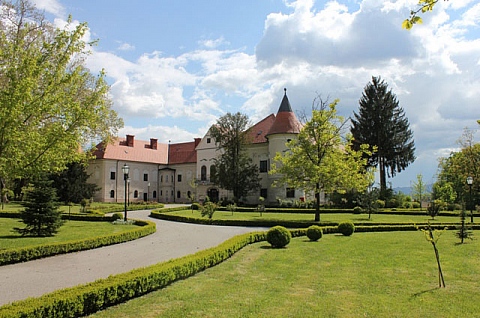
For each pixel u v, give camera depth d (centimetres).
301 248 1401
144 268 841
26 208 1717
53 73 1469
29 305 575
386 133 4956
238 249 1355
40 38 2473
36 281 904
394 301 724
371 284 855
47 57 1435
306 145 2789
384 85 5125
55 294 636
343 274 959
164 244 1531
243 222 2366
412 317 636
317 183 2689
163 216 2911
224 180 4784
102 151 5981
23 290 820
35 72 1340
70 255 1281
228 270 1010
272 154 4891
